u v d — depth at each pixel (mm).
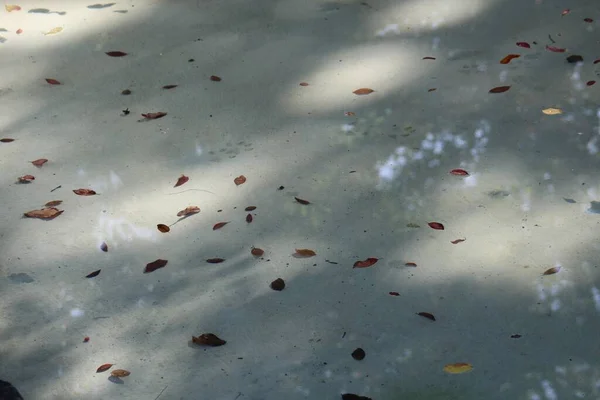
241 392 2393
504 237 2895
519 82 3752
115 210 3178
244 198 3193
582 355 2434
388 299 2680
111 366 2508
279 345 2541
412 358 2463
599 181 3117
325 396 2361
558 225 2926
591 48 3959
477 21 4281
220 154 3457
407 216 3033
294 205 3135
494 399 2318
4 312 2729
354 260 2848
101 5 4738
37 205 3229
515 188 3123
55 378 2479
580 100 3592
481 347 2484
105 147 3553
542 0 4391
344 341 2537
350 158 3371
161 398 2389
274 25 4406
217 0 4691
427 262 2814
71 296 2785
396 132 3508
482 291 2682
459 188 3148
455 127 3500
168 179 3332
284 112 3705
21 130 3701
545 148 3322
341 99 3766
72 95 3938
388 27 4305
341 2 4566
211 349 2543
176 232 3045
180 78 4008
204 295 2748
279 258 2881
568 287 2668
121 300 2756
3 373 2500
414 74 3896
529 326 2543
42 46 4359
